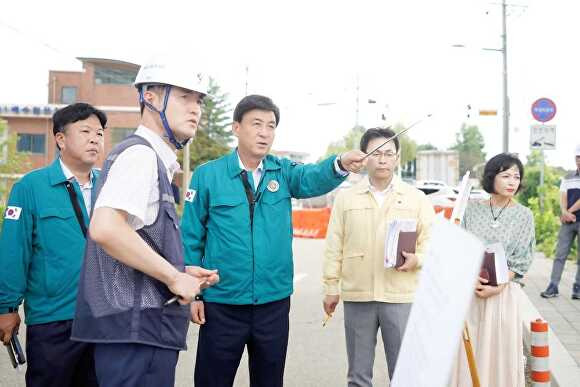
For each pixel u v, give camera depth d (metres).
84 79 40.69
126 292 2.45
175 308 2.52
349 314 4.39
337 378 5.77
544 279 11.38
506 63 26.50
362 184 4.45
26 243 3.61
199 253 3.87
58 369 3.61
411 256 3.97
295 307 9.16
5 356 6.24
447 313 1.39
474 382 3.20
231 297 3.72
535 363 4.21
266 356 3.81
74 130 3.72
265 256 3.74
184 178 26.42
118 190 2.33
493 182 4.16
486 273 3.89
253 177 3.84
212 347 3.76
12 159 12.59
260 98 3.78
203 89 2.65
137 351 2.46
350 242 4.34
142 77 2.62
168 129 2.61
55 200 3.66
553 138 14.27
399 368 1.69
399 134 3.43
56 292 3.59
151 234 2.46
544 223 15.05
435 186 34.88
